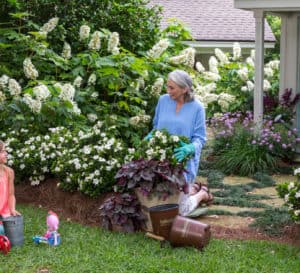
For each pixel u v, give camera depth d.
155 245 5.54
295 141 9.84
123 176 5.82
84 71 8.52
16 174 7.43
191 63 9.23
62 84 8.34
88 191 6.52
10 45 8.27
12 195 5.78
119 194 6.11
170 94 6.14
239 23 18.66
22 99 7.73
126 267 4.98
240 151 9.38
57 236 5.54
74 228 6.08
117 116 8.45
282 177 9.15
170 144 5.92
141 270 4.90
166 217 5.58
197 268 4.93
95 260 5.13
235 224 6.43
